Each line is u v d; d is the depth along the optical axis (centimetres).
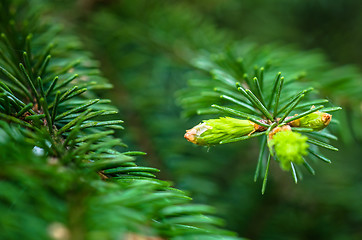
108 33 40
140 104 38
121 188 25
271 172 42
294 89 32
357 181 44
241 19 53
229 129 26
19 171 23
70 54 33
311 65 35
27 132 25
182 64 40
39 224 23
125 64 40
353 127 35
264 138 27
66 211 23
